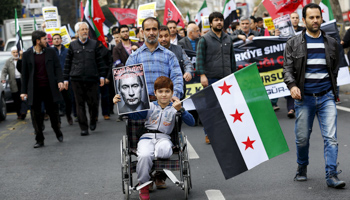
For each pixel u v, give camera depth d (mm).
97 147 9031
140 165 5277
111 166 7379
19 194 6055
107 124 12188
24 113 14156
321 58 5754
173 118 5574
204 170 6863
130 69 5555
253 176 6398
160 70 6352
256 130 5629
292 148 8031
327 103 5762
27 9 49281
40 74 9328
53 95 9359
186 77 7863
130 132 5746
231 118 5602
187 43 11516
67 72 10570
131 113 5598
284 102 14742
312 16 5676
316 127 9875
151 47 6395
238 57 12312
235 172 5574
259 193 5605
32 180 6750
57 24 14477
